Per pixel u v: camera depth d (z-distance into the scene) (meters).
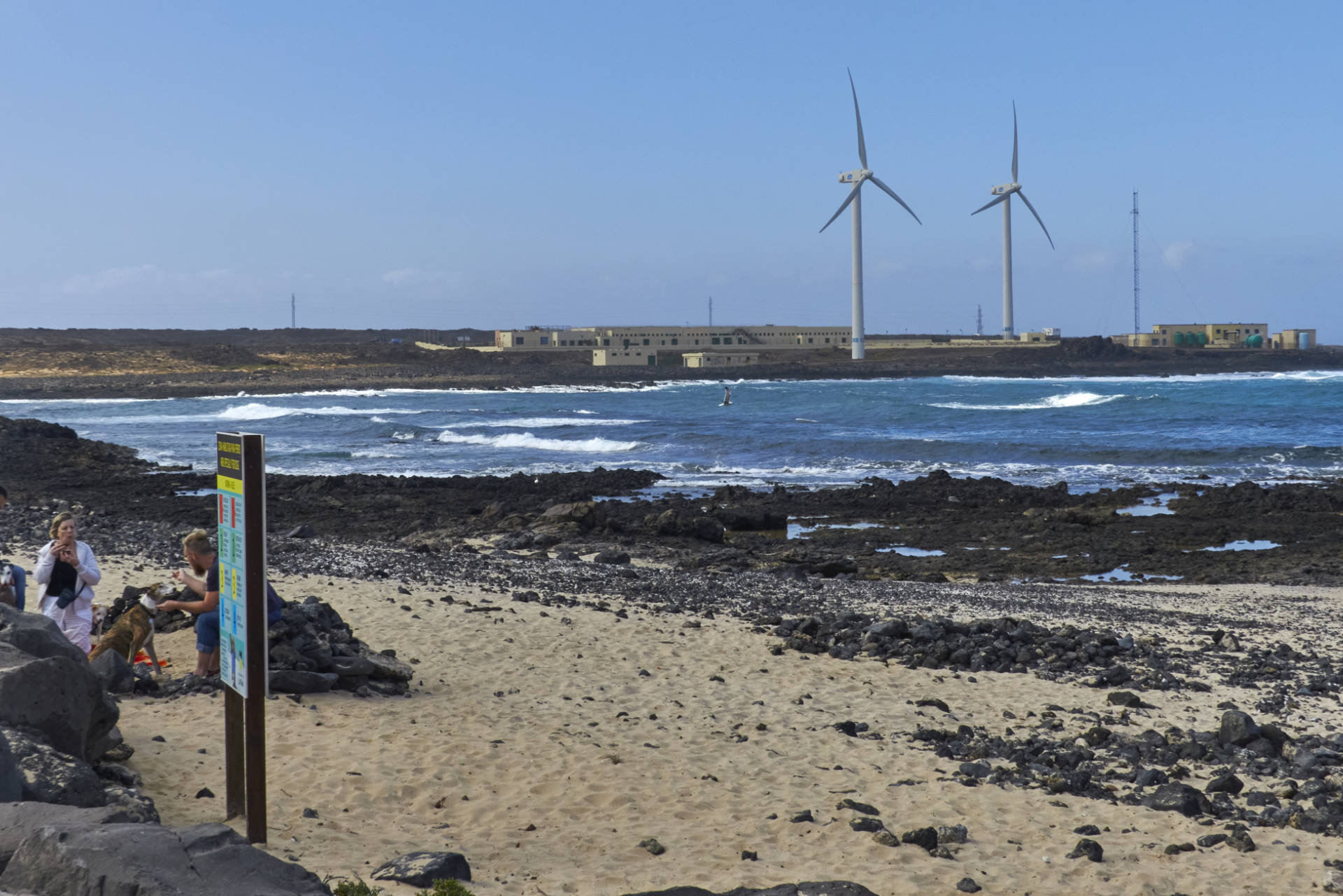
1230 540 31.56
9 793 5.54
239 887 4.61
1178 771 10.51
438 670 12.91
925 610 20.14
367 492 41.59
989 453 55.06
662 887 6.92
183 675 11.30
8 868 4.63
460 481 44.25
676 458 56.47
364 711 10.66
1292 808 9.42
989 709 12.88
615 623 16.77
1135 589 23.98
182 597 13.09
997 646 16.02
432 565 23.08
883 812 8.97
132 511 35.62
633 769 9.63
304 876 4.86
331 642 12.11
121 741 8.34
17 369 192.50
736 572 25.23
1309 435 64.62
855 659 15.35
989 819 8.93
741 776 9.73
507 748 9.88
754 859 7.63
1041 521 34.34
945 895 7.21
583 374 195.62
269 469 52.66
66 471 48.41
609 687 12.76
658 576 23.56
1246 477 46.09
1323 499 37.25
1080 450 53.62
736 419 83.25
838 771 10.12
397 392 155.00
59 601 10.12
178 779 8.09
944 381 191.00
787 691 13.16
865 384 173.12
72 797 5.91
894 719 12.14
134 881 4.38
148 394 149.12
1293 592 23.56
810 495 40.94
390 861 6.59
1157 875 7.81
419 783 8.66
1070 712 12.80
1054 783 9.88
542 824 8.07
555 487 42.91
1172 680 14.52
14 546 22.00
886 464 51.91
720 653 15.08
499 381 176.38
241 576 6.63
